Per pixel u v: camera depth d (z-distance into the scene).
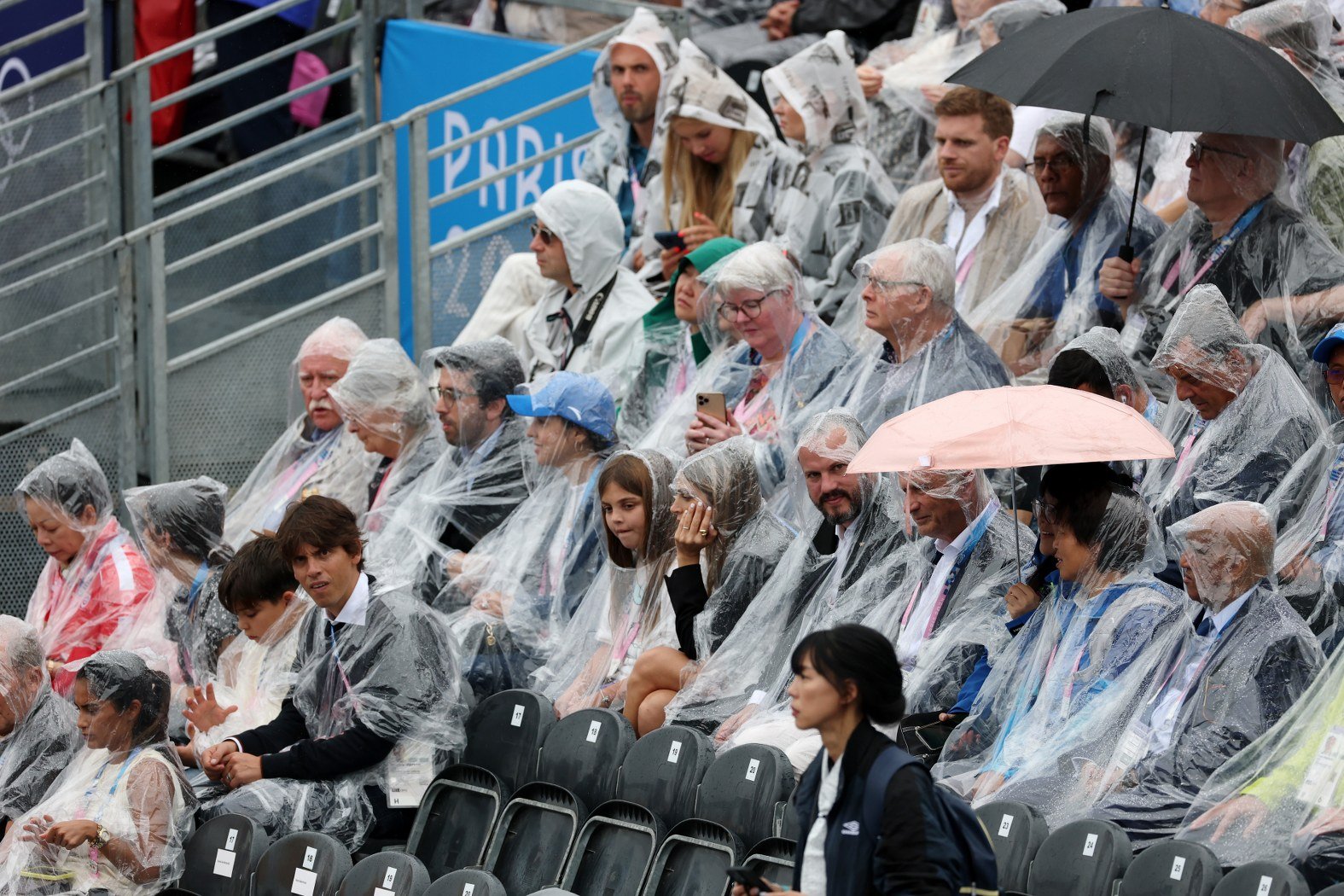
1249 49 19.34
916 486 17.11
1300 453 17.09
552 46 32.41
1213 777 14.92
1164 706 15.62
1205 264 19.94
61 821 17.84
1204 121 18.70
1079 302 21.69
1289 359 19.02
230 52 32.94
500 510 22.64
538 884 17.59
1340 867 14.11
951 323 19.89
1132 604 15.94
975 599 17.05
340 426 26.16
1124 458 15.49
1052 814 15.55
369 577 18.77
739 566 18.45
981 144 22.95
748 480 18.69
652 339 24.55
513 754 18.50
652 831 17.03
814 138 25.53
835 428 17.84
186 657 22.31
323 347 26.19
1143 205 22.16
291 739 18.83
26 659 20.08
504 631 20.98
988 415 16.05
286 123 33.25
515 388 23.06
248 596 19.81
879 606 17.55
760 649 18.12
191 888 17.89
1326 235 19.94
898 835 11.48
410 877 16.59
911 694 16.95
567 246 25.22
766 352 21.30
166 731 18.48
